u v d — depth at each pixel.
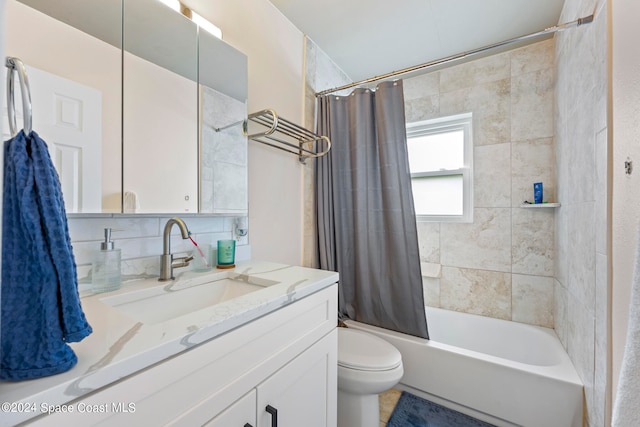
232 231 1.27
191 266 1.09
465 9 1.48
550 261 1.75
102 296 0.76
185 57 1.05
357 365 1.17
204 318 0.60
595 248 1.01
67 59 0.75
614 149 0.85
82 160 0.77
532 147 1.80
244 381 0.64
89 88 0.79
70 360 0.41
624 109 0.77
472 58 1.96
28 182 0.40
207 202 1.12
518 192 1.84
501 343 1.83
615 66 0.83
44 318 0.40
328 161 1.81
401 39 1.76
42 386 0.37
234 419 0.61
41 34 0.71
